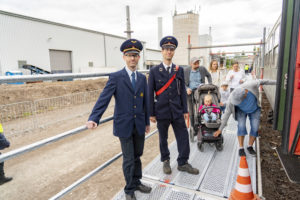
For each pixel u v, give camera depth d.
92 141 5.41
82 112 8.24
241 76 6.04
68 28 25.83
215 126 3.56
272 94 6.41
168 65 2.75
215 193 2.49
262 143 4.41
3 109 7.50
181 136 2.91
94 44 29.67
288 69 2.48
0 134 3.19
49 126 6.84
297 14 2.33
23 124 6.85
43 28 22.97
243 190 2.20
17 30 20.59
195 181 2.76
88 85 17.44
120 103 2.15
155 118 2.83
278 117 2.62
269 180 3.04
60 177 3.59
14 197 3.07
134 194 2.37
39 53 22.62
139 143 2.36
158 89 2.75
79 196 2.96
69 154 4.59
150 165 3.24
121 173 3.61
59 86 15.07
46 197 3.03
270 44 7.85
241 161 2.22
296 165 3.37
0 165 3.41
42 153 4.67
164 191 2.57
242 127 3.41
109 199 2.87
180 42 33.00
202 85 4.06
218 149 3.70
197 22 33.16
